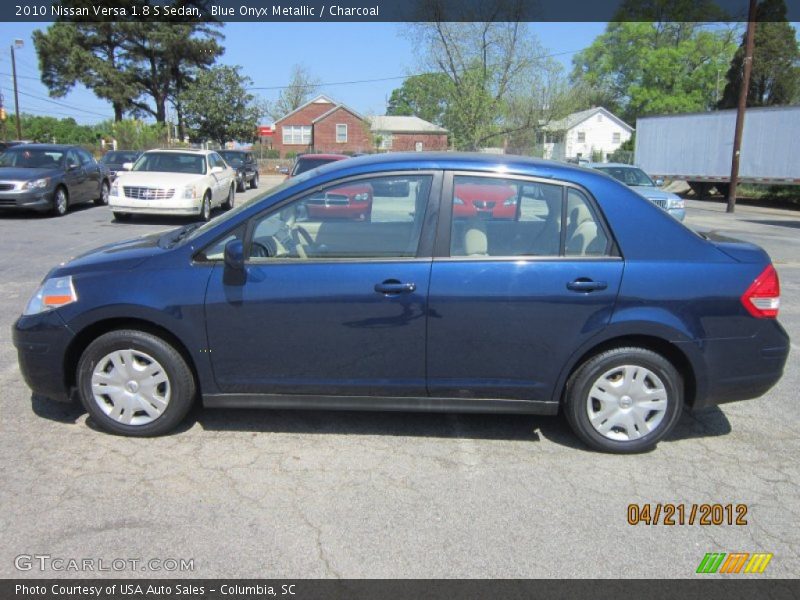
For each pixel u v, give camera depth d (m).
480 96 38.44
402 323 3.87
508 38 37.88
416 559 2.99
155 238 4.55
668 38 63.75
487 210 3.93
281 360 3.95
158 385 4.04
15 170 14.81
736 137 23.20
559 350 3.90
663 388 3.95
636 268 3.86
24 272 8.73
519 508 3.42
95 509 3.31
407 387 3.98
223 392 4.04
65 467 3.72
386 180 3.97
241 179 26.09
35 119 76.56
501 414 4.61
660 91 62.00
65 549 3.00
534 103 40.44
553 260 3.88
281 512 3.33
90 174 16.95
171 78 54.25
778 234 16.33
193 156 15.70
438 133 64.12
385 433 4.26
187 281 3.90
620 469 3.86
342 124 62.47
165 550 3.01
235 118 47.56
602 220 3.93
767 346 3.96
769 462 3.98
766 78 48.66
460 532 3.19
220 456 3.89
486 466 3.86
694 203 27.72
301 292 3.85
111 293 3.91
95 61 50.31
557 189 3.96
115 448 3.96
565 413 4.08
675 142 29.05
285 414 4.51
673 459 4.00
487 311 3.85
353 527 3.21
